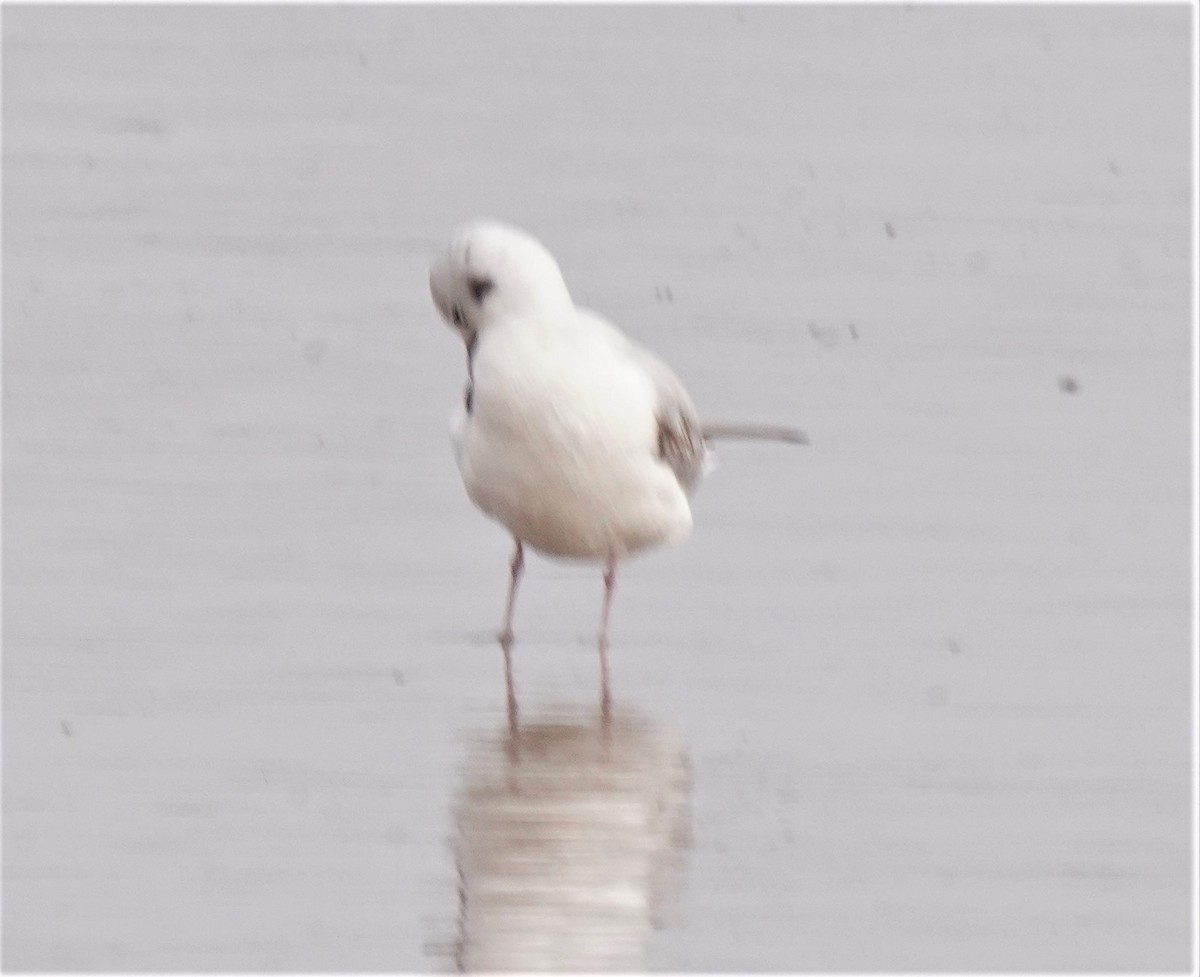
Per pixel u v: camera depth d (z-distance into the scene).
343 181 25.98
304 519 17.05
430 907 11.11
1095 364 20.81
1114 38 31.44
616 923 11.00
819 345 21.19
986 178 26.47
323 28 31.80
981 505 17.50
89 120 27.92
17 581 15.69
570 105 28.95
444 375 20.36
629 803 12.33
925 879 11.48
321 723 13.44
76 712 13.52
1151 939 10.94
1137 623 15.26
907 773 12.81
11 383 19.88
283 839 11.83
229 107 28.58
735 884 11.41
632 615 15.40
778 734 13.41
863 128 28.25
